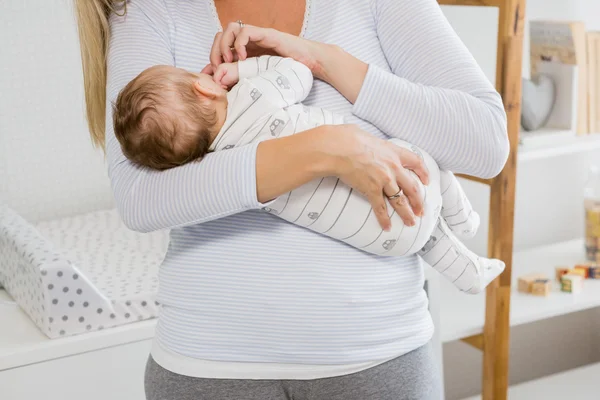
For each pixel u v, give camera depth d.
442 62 1.18
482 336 2.18
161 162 1.12
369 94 1.14
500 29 1.95
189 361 1.14
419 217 1.13
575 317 2.79
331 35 1.21
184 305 1.15
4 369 1.64
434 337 2.06
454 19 2.43
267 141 1.08
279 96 1.13
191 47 1.22
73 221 2.30
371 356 1.13
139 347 1.75
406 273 1.18
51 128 2.31
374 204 1.08
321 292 1.11
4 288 2.03
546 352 2.77
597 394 2.39
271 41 1.16
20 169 2.29
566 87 2.34
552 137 2.30
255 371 1.12
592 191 2.56
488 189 2.58
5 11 2.21
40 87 2.27
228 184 1.06
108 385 1.74
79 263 1.99
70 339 1.69
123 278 1.89
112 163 1.18
